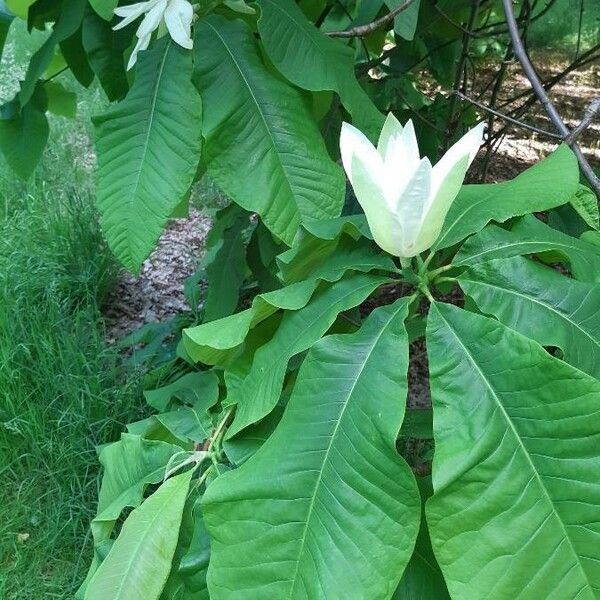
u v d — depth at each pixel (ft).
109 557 2.63
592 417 1.85
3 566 6.60
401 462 1.95
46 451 7.32
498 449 1.89
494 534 1.84
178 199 3.36
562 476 1.84
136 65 3.52
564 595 1.79
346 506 2.00
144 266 11.37
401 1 3.85
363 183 2.16
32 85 4.61
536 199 2.45
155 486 5.63
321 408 2.13
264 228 5.35
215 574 2.07
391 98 6.82
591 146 12.78
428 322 2.13
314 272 2.64
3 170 11.97
